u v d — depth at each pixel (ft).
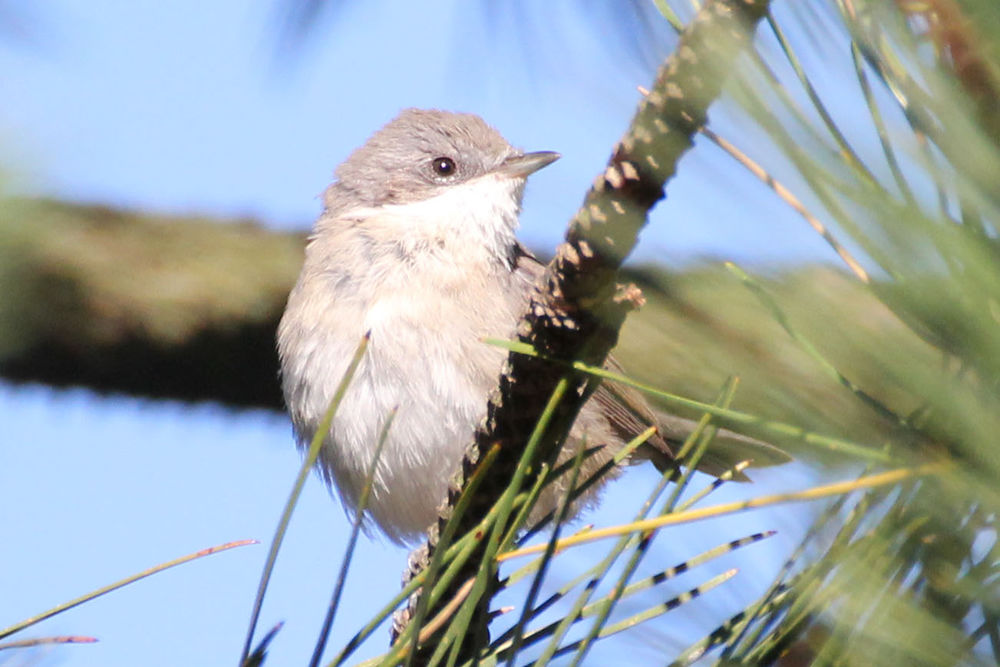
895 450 2.46
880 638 2.48
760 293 2.34
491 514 3.73
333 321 8.49
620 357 4.99
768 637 3.10
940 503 2.40
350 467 8.49
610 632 3.26
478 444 4.43
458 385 8.20
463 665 3.91
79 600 3.64
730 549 3.27
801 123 2.20
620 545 3.44
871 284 2.27
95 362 11.54
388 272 8.55
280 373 9.05
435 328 8.30
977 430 2.22
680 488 3.38
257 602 3.50
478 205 9.55
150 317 11.25
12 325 7.36
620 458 3.82
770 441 2.57
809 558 2.72
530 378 4.15
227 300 11.50
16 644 3.57
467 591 3.88
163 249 11.42
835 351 2.35
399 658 3.67
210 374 12.19
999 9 2.13
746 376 2.48
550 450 4.25
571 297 3.83
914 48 2.22
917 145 2.15
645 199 3.29
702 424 3.39
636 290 3.71
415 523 8.70
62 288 10.51
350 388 8.30
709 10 2.56
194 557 3.75
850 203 2.17
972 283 2.15
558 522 3.43
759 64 2.27
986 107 2.18
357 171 10.17
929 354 2.31
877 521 2.64
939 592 2.52
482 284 8.57
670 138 2.77
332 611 3.47
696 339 2.51
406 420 8.19
